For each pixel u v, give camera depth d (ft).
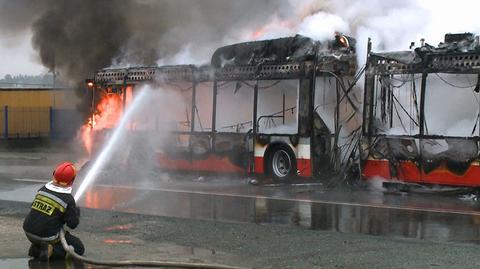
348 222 26.78
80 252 19.77
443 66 34.86
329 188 39.83
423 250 20.76
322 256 20.08
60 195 19.20
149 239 22.97
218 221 26.91
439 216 28.37
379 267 18.57
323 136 41.11
